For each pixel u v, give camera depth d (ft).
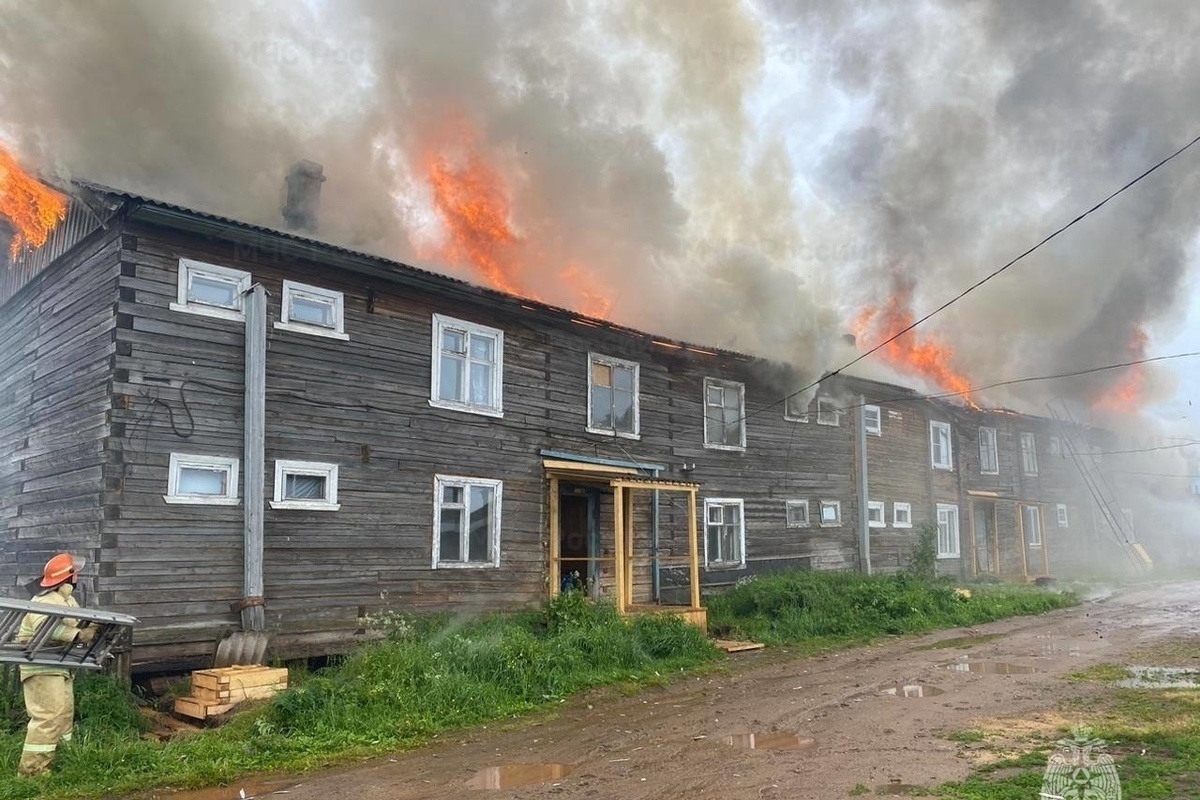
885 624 61.26
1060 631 59.82
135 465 37.96
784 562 75.51
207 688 34.42
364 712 33.19
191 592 38.83
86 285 41.93
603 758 28.45
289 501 42.65
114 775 26.27
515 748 30.14
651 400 65.72
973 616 67.46
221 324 41.57
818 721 33.12
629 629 49.34
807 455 80.02
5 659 25.20
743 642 54.39
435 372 50.31
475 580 50.83
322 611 43.24
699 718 34.50
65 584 27.68
